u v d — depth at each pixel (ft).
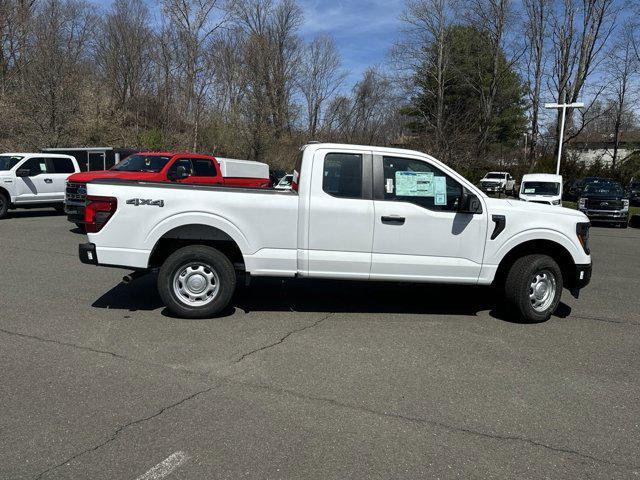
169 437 11.48
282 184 74.79
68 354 16.08
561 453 11.40
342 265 19.90
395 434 11.94
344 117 152.97
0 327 18.39
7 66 100.48
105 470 10.21
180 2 92.48
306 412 12.85
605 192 73.82
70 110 94.43
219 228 19.56
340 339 18.26
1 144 85.71
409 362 16.35
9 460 10.44
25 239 38.42
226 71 115.55
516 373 15.78
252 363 15.84
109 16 146.51
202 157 44.09
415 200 20.16
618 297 26.48
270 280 27.30
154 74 132.67
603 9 129.59
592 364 16.72
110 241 19.35
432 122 116.57
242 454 10.91
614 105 141.08
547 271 20.94
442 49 115.34
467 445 11.59
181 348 16.89
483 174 119.14
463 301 24.23
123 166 42.60
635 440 12.05
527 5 137.69
